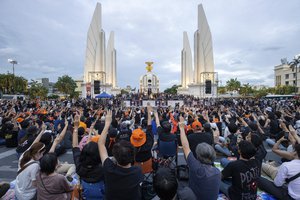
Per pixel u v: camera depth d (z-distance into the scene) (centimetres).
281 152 487
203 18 5516
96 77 5444
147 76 8144
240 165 303
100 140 290
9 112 1283
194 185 281
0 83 5634
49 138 543
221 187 417
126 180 246
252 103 2959
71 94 7950
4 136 988
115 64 7606
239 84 8888
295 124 907
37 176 296
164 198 204
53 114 1355
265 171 511
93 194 315
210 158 282
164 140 503
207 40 5450
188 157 295
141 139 433
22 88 6188
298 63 5766
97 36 5591
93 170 312
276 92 7494
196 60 5728
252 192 298
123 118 1089
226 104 2988
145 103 3291
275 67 9669
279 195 377
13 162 728
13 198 379
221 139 737
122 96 4684
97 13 5603
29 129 618
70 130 912
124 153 248
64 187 293
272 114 1014
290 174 347
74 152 340
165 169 228
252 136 470
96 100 3822
